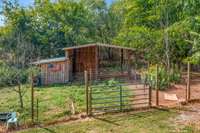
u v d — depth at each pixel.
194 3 15.12
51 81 26.80
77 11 47.75
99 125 12.36
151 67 24.98
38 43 42.16
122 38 36.62
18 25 39.03
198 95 18.30
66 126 12.34
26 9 43.03
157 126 12.11
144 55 31.88
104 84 23.61
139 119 13.16
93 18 50.00
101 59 30.95
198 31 17.02
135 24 34.62
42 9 45.09
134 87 21.38
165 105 15.80
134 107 15.02
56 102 16.44
